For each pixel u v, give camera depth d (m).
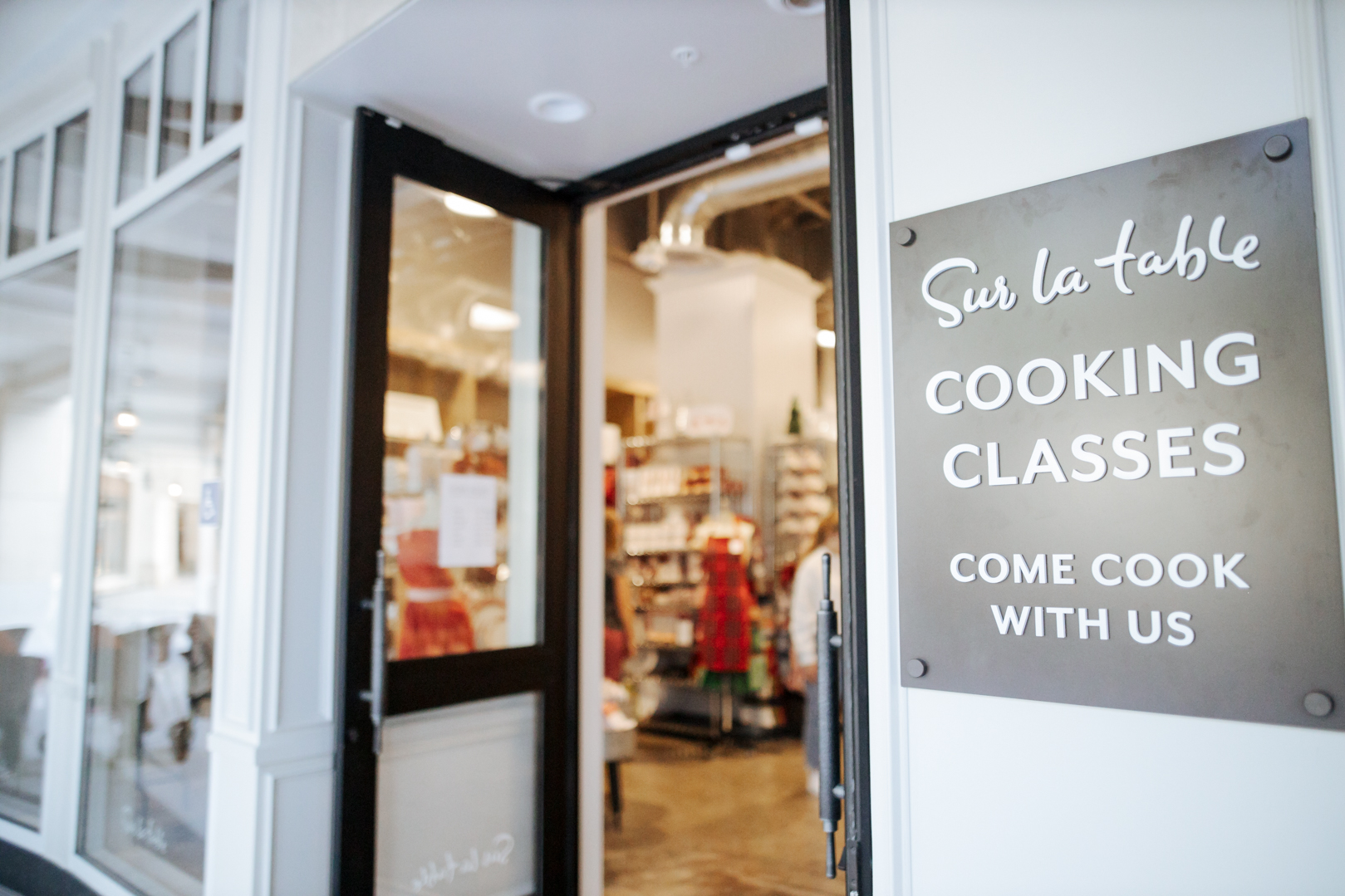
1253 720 1.11
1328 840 1.06
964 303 1.39
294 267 2.40
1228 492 1.15
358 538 2.29
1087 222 1.28
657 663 6.45
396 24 2.07
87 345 3.43
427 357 2.61
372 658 2.30
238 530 2.42
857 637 1.45
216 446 2.68
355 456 2.30
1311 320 1.10
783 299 6.96
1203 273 1.18
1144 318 1.22
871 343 1.48
